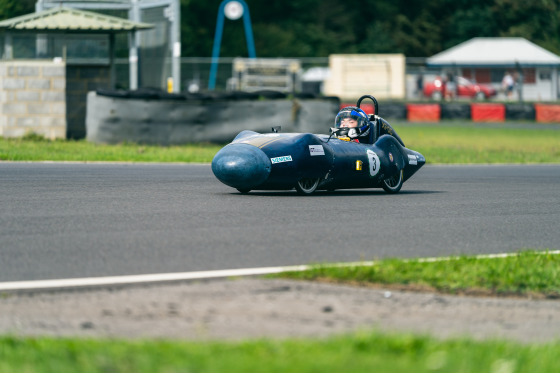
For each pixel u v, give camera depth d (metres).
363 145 43.47
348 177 42.00
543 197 44.78
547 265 25.69
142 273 22.58
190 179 49.28
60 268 22.95
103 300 19.80
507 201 42.34
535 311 20.89
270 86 181.12
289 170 39.81
